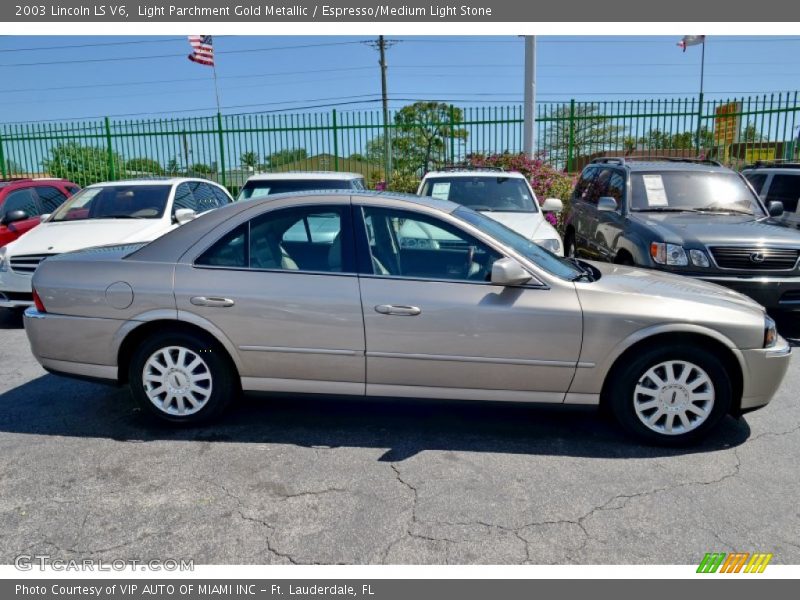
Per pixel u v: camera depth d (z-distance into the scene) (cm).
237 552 289
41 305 412
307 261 394
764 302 599
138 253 408
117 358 407
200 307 392
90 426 423
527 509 321
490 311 375
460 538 298
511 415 439
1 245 834
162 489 341
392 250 393
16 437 407
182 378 408
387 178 1453
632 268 467
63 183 1041
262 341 392
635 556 285
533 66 1325
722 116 1348
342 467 365
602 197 768
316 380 397
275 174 998
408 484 346
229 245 400
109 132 1548
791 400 467
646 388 385
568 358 378
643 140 1450
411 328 379
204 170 1522
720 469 363
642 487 343
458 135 1463
